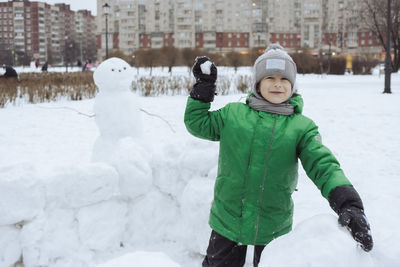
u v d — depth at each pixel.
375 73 36.62
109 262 1.35
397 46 35.56
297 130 2.00
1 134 8.09
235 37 87.56
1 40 123.81
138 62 38.03
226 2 86.12
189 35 88.00
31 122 9.45
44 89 13.54
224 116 2.12
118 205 3.11
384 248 1.60
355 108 11.42
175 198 3.29
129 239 3.17
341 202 1.63
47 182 2.87
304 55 36.06
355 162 5.90
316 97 14.49
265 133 2.00
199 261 3.01
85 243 2.93
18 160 6.19
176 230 3.23
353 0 80.88
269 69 2.04
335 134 7.94
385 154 6.36
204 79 2.09
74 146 7.16
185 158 3.22
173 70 40.81
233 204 2.06
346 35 84.75
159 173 3.27
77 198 2.92
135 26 88.44
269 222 2.04
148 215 3.21
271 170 1.99
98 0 88.69
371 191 4.62
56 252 2.82
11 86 13.14
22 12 123.19
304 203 4.17
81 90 14.76
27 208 2.73
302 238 1.41
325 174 1.79
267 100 2.09
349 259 1.32
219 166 2.15
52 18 131.38
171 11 87.38
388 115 10.13
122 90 3.91
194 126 2.11
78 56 109.81
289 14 86.56
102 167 3.00
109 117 3.81
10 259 2.73
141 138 3.98
